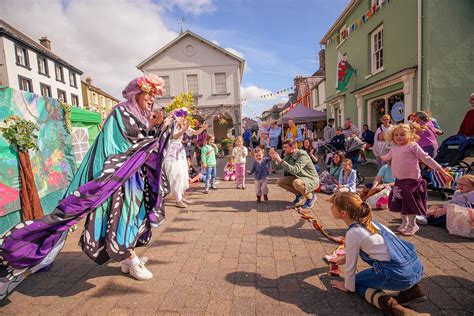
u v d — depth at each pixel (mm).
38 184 3660
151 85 2570
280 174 9055
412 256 2045
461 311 2033
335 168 6062
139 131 2584
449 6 7387
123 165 2385
